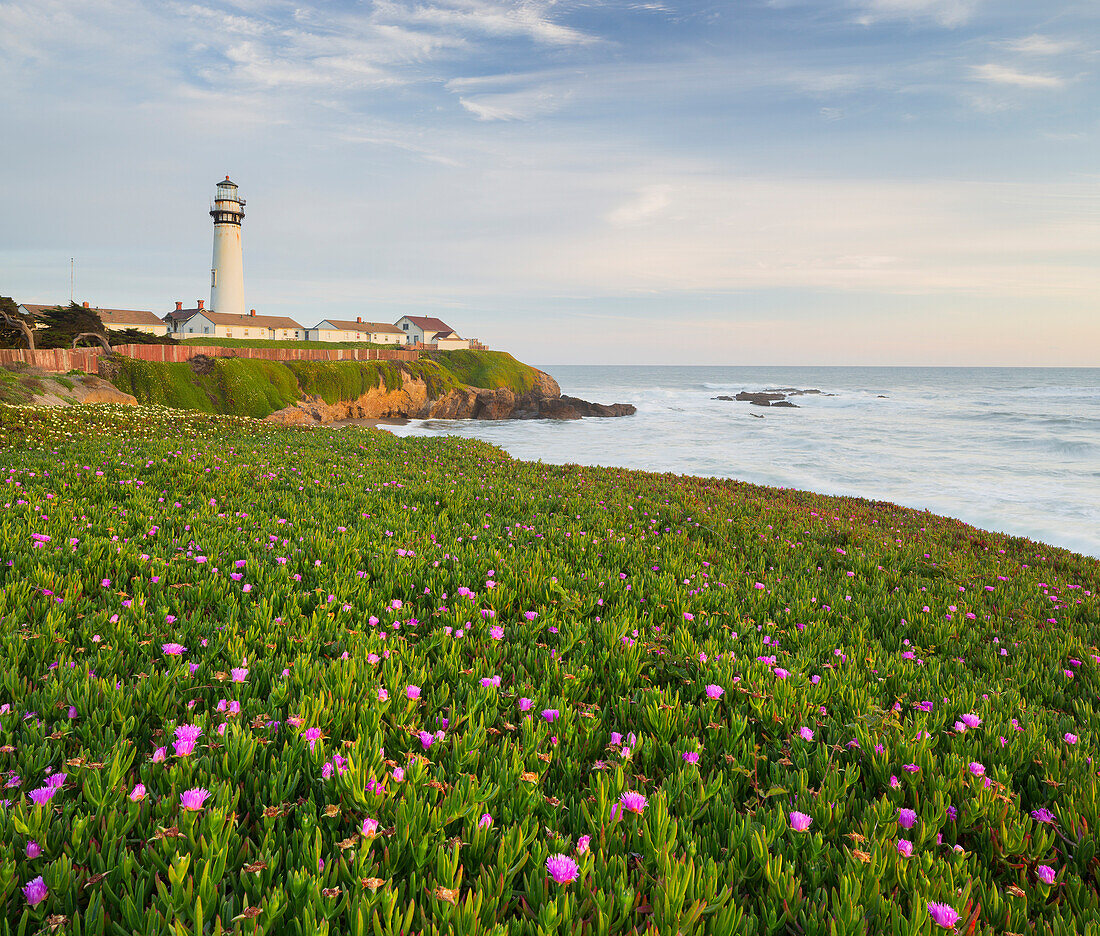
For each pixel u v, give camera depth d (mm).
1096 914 2172
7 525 6453
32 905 1846
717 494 14828
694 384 182500
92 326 64188
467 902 1916
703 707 3615
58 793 2404
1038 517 21656
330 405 72188
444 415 83125
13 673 3320
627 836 2449
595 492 13219
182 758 2613
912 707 4023
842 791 2828
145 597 4969
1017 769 3254
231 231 108375
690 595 6223
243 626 4594
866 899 2158
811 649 5008
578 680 3900
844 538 10836
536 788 2688
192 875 2033
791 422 64938
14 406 20328
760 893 2244
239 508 8945
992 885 2330
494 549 7410
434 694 3625
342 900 2018
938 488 27719
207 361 64812
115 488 9586
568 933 1913
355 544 7113
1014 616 7059
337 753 2697
